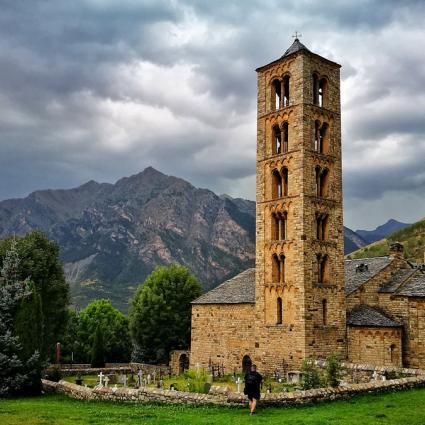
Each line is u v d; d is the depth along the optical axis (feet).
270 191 198.80
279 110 199.52
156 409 98.89
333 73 204.95
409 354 181.88
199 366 217.97
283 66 201.36
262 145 204.85
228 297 223.71
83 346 352.08
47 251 235.40
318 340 180.14
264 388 153.38
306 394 101.14
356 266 219.61
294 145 191.52
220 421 83.97
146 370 245.86
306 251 183.21
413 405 96.89
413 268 207.00
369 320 183.93
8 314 135.33
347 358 185.78
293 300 183.11
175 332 294.87
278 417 87.61
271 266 193.47
